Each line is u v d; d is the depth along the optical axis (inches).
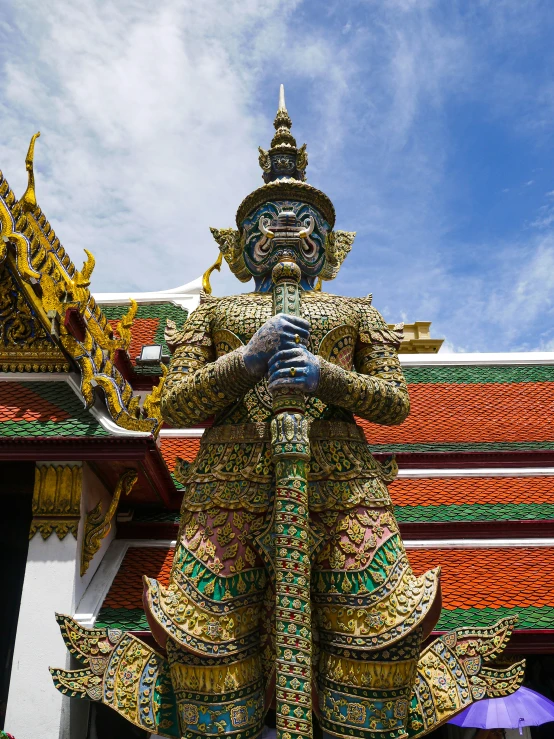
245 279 244.1
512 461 397.1
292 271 197.2
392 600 179.2
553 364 506.0
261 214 223.6
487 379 492.7
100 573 297.6
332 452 196.1
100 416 281.3
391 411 201.5
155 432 285.4
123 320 392.5
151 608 179.3
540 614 282.5
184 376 207.3
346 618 178.9
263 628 188.9
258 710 180.7
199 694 174.9
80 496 277.9
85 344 295.3
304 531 170.4
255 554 187.0
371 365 214.8
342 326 211.3
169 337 226.7
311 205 225.9
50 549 270.7
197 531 190.9
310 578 183.0
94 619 267.9
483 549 342.0
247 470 191.6
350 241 255.4
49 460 273.7
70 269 358.6
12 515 311.0
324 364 183.0
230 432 200.7
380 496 195.0
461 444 416.5
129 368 395.9
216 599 180.7
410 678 177.3
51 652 254.7
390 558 186.1
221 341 213.6
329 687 177.9
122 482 293.7
